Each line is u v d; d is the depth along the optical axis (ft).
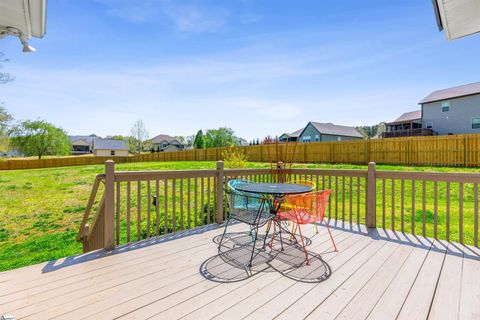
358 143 48.42
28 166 81.56
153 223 17.34
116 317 5.41
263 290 6.55
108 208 9.16
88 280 7.00
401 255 8.81
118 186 9.44
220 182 12.75
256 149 60.18
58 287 6.61
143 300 6.06
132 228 17.70
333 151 51.88
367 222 11.99
